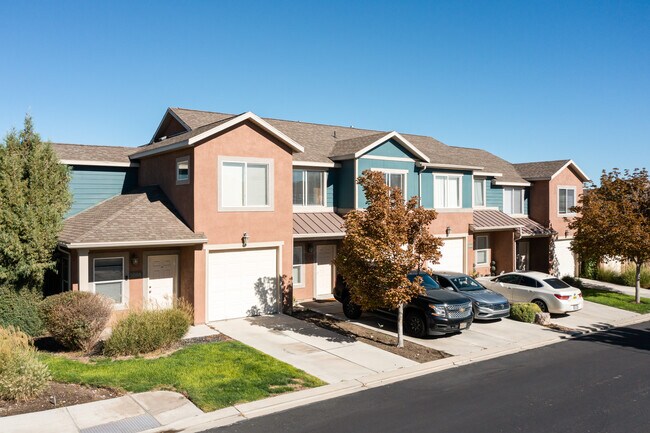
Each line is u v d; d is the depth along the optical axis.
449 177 23.83
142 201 17.22
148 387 10.32
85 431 8.36
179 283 16.92
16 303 14.09
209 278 16.53
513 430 8.78
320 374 11.62
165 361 12.03
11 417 8.82
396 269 13.56
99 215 16.95
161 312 13.44
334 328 16.17
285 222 17.97
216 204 16.38
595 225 23.12
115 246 14.56
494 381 11.58
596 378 11.89
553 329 17.33
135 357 12.34
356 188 20.55
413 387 11.08
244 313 17.30
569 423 9.12
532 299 19.84
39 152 14.67
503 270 27.30
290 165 18.06
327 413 9.45
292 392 10.35
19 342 10.82
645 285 27.94
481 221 25.73
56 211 14.80
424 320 15.27
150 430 8.52
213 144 16.28
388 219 13.82
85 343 12.65
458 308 15.38
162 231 15.66
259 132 17.23
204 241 15.86
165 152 17.89
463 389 10.98
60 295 13.00
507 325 17.69
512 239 26.86
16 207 13.96
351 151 20.77
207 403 9.60
